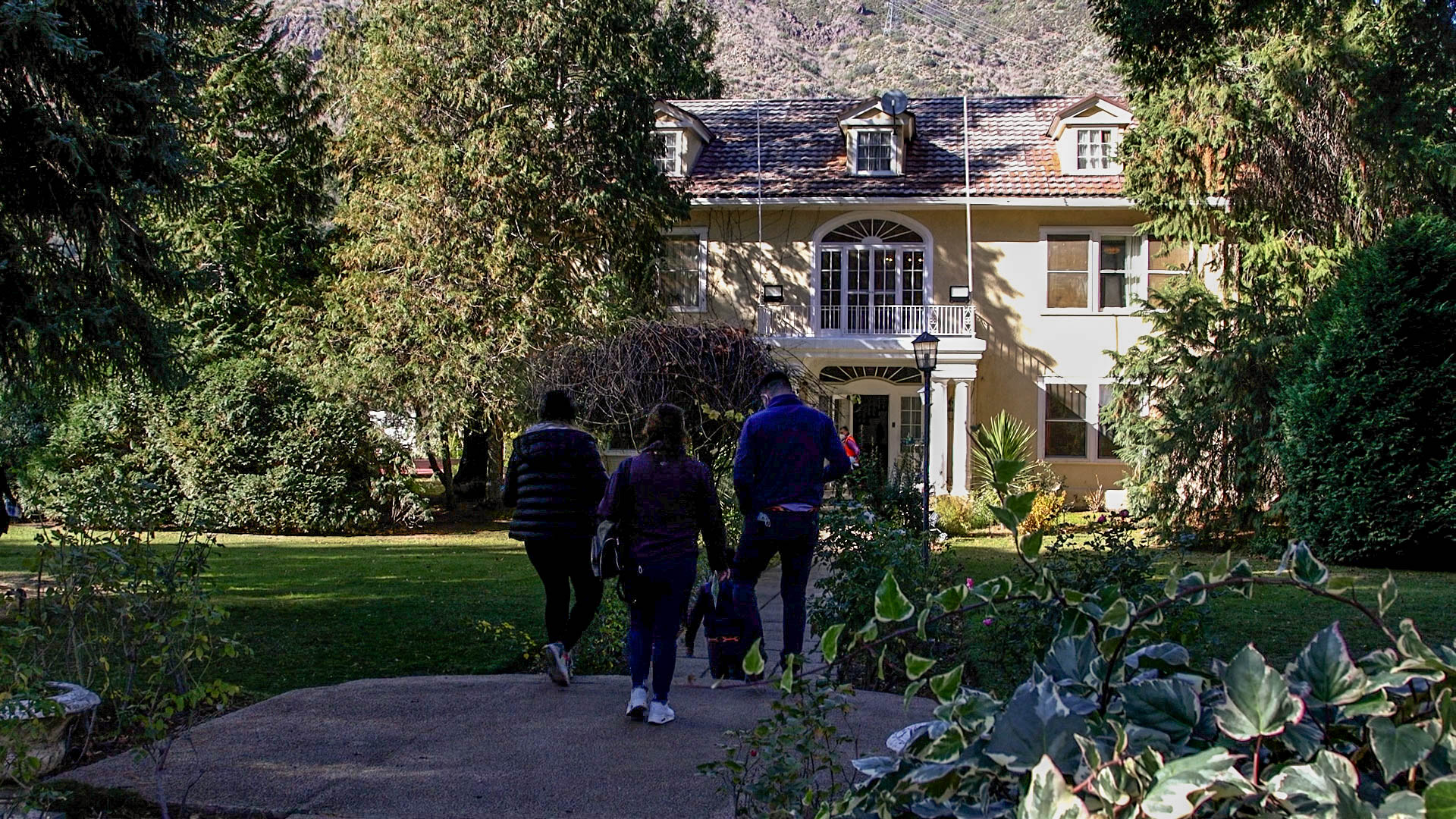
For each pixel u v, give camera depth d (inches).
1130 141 791.7
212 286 432.5
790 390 281.1
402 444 848.9
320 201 1005.8
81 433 800.9
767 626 376.8
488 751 215.5
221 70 908.0
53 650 241.3
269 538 762.8
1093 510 962.1
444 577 524.1
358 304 851.4
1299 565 102.9
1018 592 111.7
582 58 869.8
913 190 1026.1
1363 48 677.9
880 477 484.4
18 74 343.9
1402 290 600.7
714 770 157.0
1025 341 1043.9
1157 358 772.6
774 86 4854.8
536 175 834.8
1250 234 764.0
